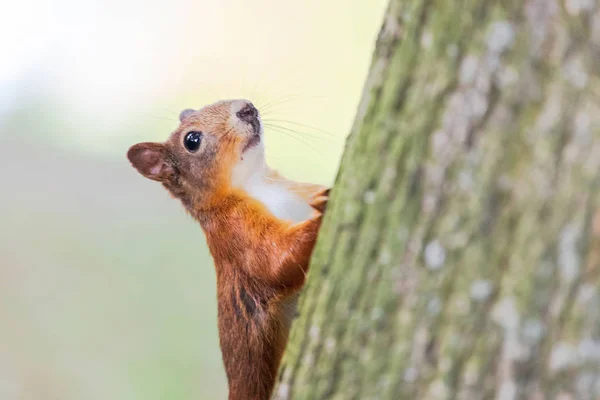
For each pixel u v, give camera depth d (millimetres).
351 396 2695
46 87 4348
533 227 2574
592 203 2490
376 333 2689
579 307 2520
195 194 2844
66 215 3512
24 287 3180
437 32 2680
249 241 2812
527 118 2584
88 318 3150
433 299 2680
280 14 4047
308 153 3225
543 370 2580
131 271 3258
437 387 2680
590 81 2504
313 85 3639
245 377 2814
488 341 2656
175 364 3111
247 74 3850
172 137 2855
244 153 2842
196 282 3223
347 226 2697
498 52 2619
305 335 2711
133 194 3744
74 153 4008
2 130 4062
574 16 2514
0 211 3484
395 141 2688
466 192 2674
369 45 3869
